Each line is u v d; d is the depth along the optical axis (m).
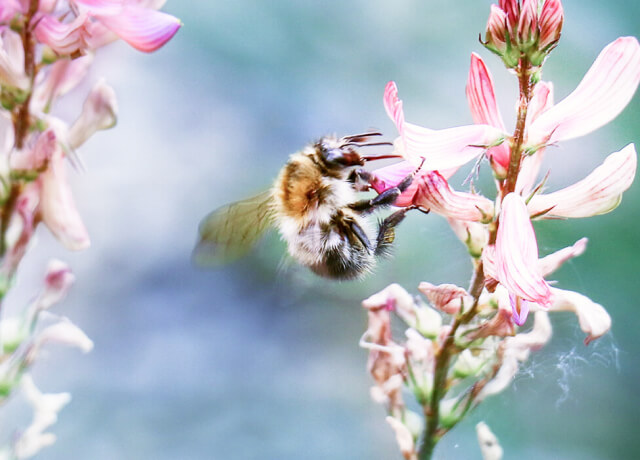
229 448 0.38
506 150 0.25
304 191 0.28
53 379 0.39
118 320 0.41
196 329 0.41
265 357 0.41
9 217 0.26
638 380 0.35
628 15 0.39
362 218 0.28
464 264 0.37
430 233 0.37
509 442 0.35
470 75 0.26
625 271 0.36
